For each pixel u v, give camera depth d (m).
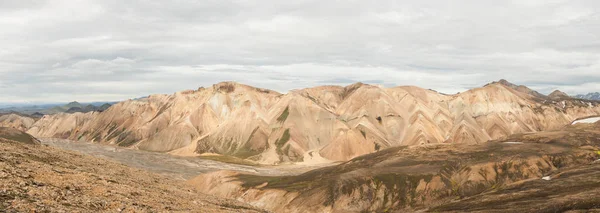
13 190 28.45
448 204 99.00
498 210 75.81
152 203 39.34
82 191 35.38
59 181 36.56
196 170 198.75
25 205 25.78
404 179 126.25
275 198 123.69
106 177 52.38
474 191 121.94
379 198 119.81
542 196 85.44
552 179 107.31
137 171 84.94
